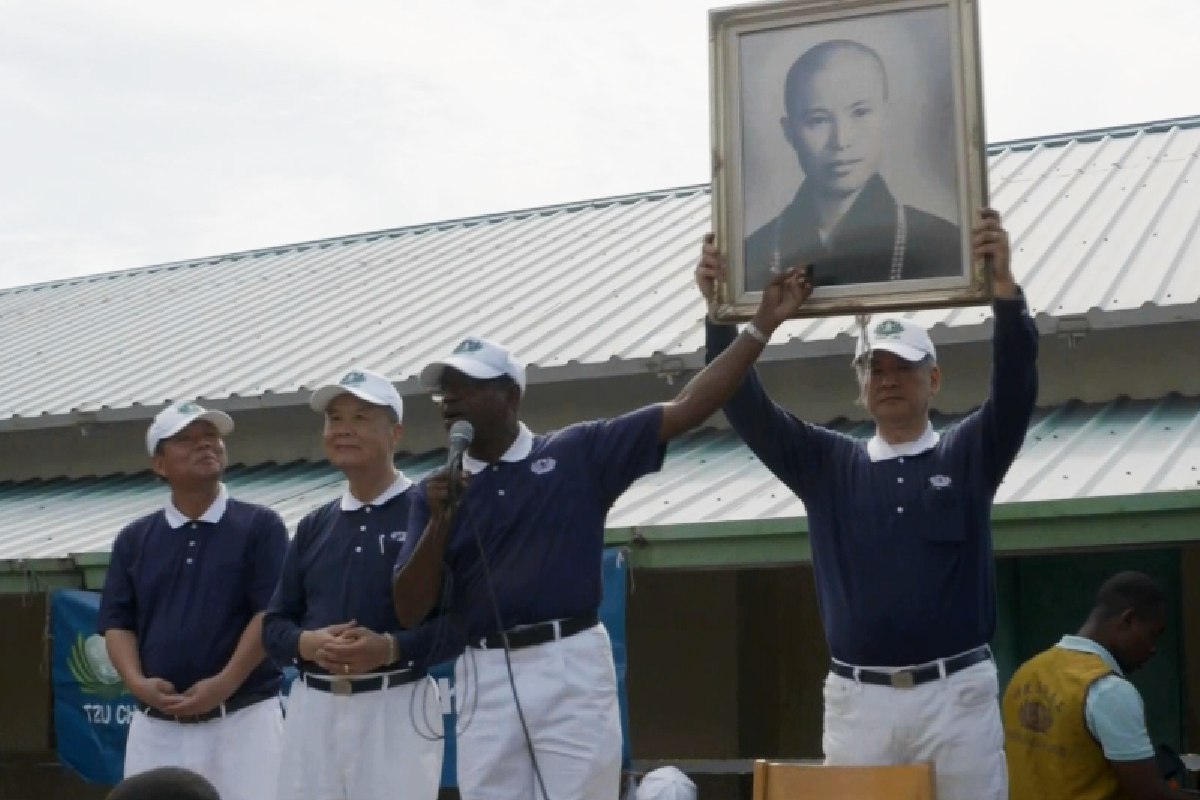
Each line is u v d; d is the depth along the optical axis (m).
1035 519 7.67
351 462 6.24
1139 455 8.40
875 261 5.44
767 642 11.11
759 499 8.83
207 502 7.05
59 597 10.12
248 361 13.48
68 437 13.70
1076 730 5.68
